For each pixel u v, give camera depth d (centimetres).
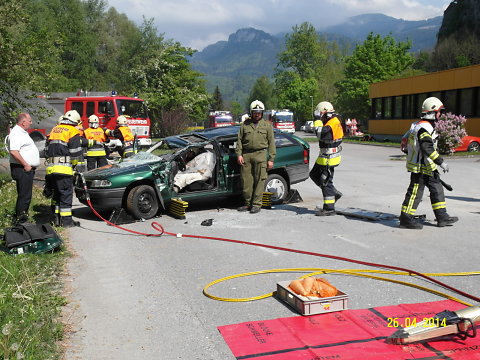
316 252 647
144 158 936
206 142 927
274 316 441
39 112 1429
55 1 6462
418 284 520
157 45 6631
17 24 1330
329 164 865
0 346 346
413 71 5306
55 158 805
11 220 797
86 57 6556
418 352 364
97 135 1236
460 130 2214
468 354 361
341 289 506
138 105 2409
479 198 1059
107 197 839
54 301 468
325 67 9594
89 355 372
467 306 456
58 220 828
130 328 421
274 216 887
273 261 610
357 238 716
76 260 625
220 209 967
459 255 622
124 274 568
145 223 848
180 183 903
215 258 628
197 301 481
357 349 370
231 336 400
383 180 1384
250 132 899
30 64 1312
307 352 367
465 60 5528
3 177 1429
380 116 3628
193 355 371
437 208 771
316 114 877
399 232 747
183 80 4981
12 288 485
